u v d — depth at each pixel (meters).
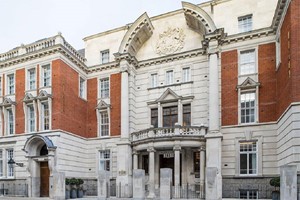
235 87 25.09
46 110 28.20
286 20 19.91
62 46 27.77
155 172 26.67
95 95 31.86
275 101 23.48
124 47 29.42
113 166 29.36
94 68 32.16
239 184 23.53
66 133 27.52
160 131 25.30
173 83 28.83
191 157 25.84
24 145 26.78
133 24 29.06
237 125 24.52
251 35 24.95
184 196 23.70
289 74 18.78
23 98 29.05
